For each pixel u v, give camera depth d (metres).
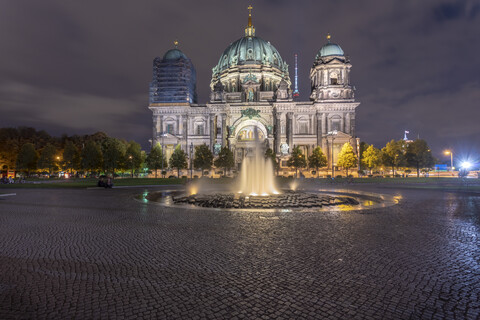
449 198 26.95
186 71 102.44
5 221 14.85
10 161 101.44
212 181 64.50
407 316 5.35
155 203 22.98
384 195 30.17
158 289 6.54
